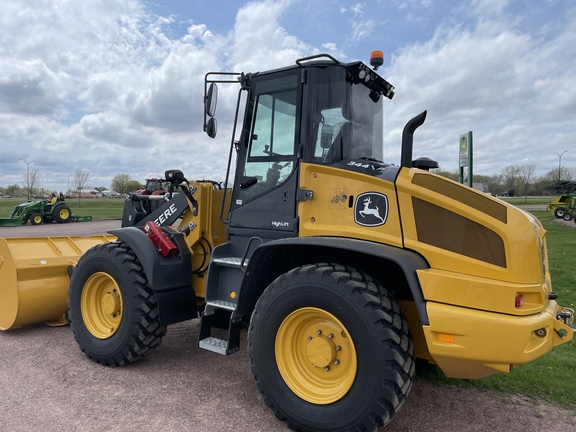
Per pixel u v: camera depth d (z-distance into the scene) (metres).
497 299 2.44
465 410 3.21
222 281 3.65
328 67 3.31
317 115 3.28
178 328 5.16
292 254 3.24
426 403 3.32
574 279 7.62
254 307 3.33
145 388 3.47
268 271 3.25
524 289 2.46
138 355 3.84
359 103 3.50
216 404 3.22
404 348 2.57
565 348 4.46
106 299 4.01
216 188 4.41
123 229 4.07
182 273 3.98
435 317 2.47
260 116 3.56
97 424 2.89
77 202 52.66
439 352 2.47
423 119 2.85
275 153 3.45
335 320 2.71
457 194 2.77
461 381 3.70
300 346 2.97
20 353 4.23
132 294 3.76
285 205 3.34
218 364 4.02
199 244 4.21
